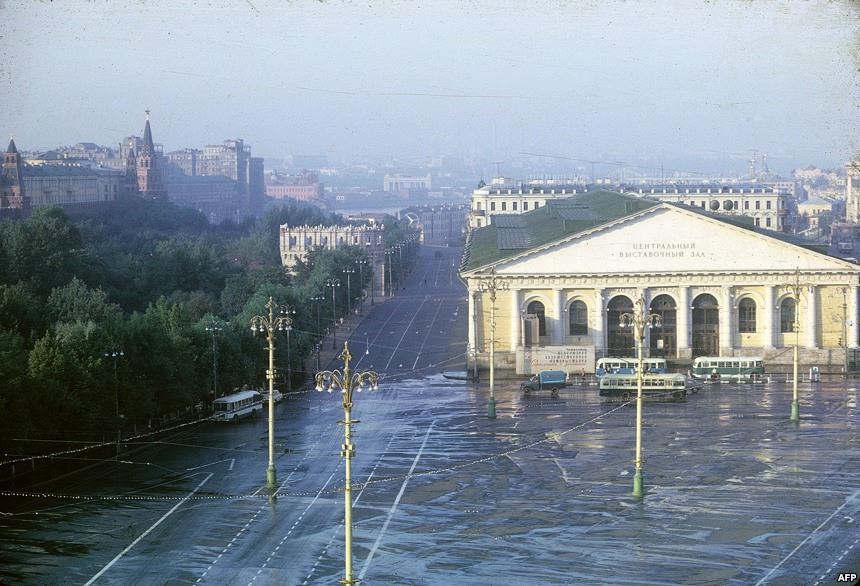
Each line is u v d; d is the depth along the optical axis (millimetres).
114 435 181000
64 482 153625
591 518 131875
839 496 139875
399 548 121062
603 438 180250
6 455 158250
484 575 111438
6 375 161250
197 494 146375
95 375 178250
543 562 115375
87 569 114438
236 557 118500
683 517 131500
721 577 109812
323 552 119938
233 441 183500
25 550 121062
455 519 132625
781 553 117188
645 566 113500
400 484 150750
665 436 180625
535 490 146000
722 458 162625
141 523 132125
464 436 185125
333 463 165125
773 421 193000
